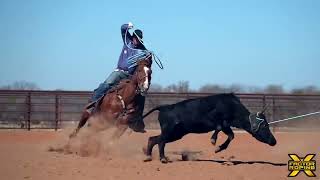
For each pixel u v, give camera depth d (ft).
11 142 62.54
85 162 42.09
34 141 63.87
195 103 42.11
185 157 45.96
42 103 81.00
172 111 42.37
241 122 41.81
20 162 41.98
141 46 49.80
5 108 80.74
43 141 63.72
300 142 63.62
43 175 36.86
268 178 36.42
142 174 37.40
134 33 49.62
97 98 49.70
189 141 65.26
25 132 73.56
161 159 42.16
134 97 47.16
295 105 85.46
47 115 80.94
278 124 84.69
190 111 41.93
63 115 80.94
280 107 84.74
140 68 47.03
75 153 49.44
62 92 80.94
